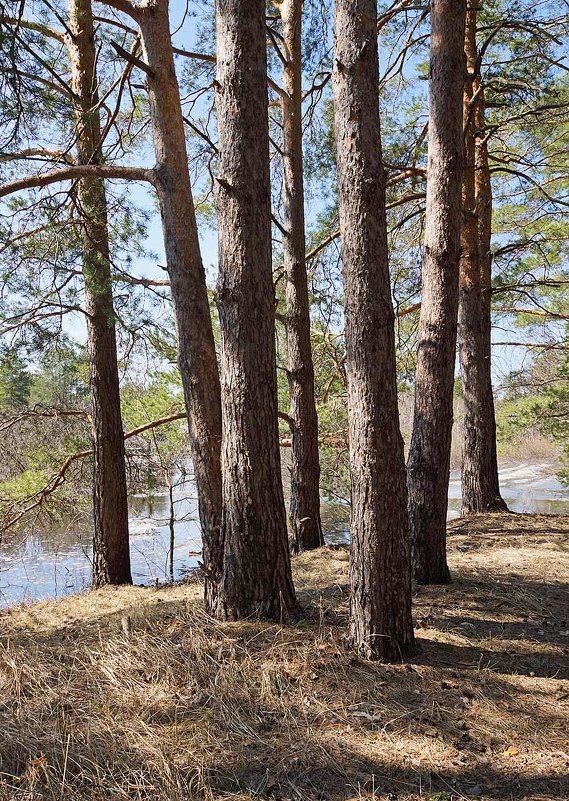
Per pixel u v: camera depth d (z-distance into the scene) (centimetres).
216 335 1128
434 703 354
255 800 272
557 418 1326
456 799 273
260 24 476
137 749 305
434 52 629
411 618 423
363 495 411
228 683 369
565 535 827
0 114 540
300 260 886
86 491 1021
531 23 862
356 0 412
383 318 408
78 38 789
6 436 1021
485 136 1029
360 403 410
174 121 538
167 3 544
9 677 388
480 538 826
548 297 1326
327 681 376
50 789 273
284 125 887
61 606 638
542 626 487
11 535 1017
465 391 1036
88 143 761
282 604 471
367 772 293
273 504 473
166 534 1683
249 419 465
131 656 409
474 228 1002
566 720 341
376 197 410
